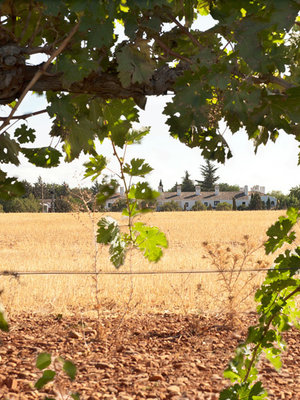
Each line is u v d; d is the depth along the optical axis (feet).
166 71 7.90
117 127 9.64
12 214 179.22
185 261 43.55
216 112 7.36
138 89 7.82
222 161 8.95
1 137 7.86
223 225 116.57
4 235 94.12
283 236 10.94
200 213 187.21
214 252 22.77
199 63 6.82
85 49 6.98
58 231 103.81
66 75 6.93
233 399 10.07
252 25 6.39
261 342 10.87
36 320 22.72
